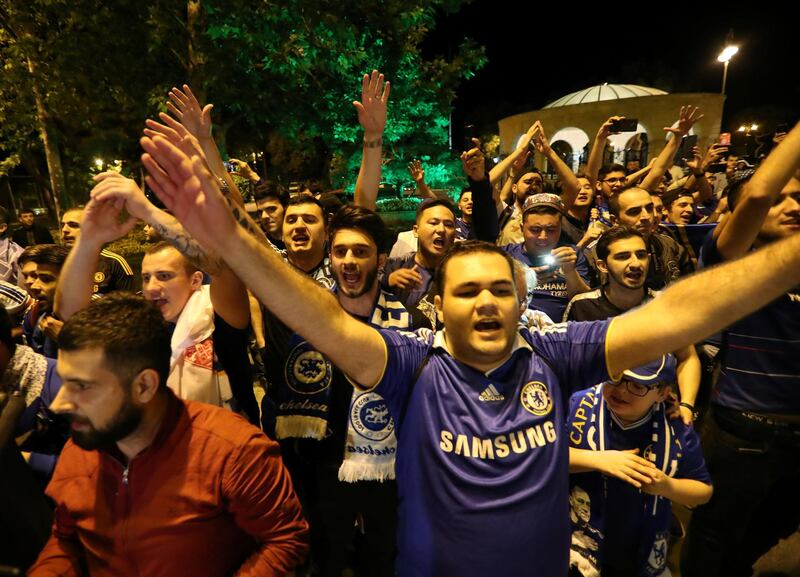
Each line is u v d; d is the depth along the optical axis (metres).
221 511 1.47
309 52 6.56
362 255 2.31
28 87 7.75
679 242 4.17
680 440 1.97
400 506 1.42
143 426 1.39
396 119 11.56
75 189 12.35
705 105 15.62
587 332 1.42
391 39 7.69
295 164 13.94
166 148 1.08
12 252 4.95
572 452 1.91
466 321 1.34
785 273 1.10
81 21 6.54
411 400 1.41
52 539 1.55
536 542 1.29
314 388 2.26
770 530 2.43
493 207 3.70
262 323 2.71
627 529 1.98
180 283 2.11
